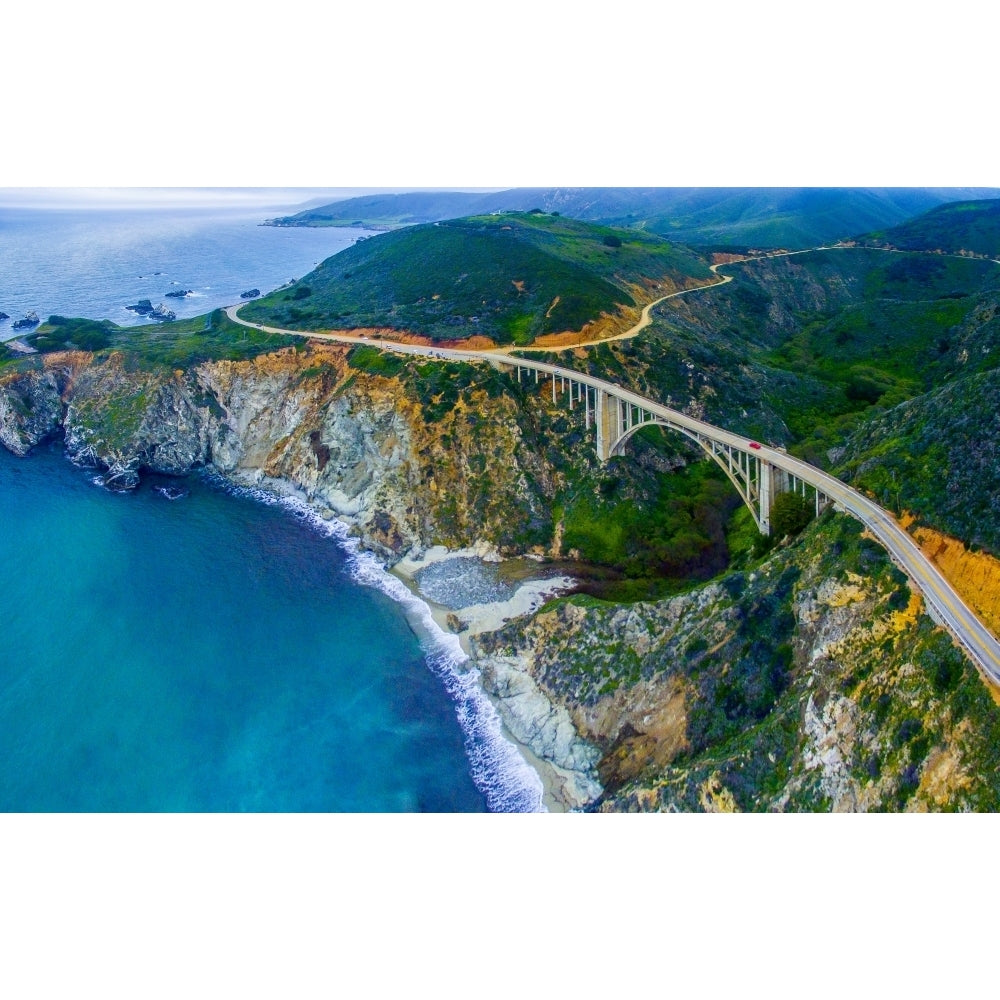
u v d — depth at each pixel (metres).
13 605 86.06
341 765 66.00
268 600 88.38
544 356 119.50
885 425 82.88
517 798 62.88
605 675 69.19
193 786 63.28
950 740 44.22
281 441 122.94
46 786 62.66
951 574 55.56
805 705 53.41
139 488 119.12
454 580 91.75
